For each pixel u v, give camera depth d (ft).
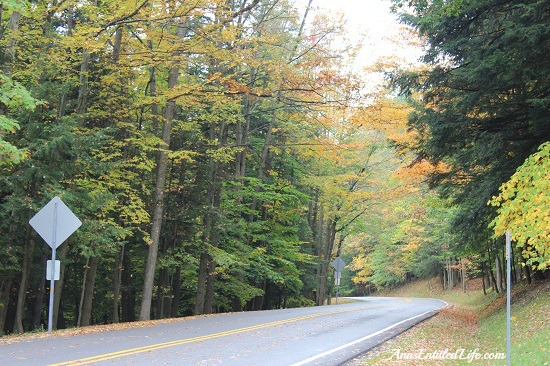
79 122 59.36
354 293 281.33
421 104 58.23
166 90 55.57
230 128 101.81
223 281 94.17
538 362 28.86
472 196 62.59
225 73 71.67
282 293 130.52
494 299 104.73
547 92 49.85
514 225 31.09
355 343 40.34
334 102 55.72
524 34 42.75
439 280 216.33
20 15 54.13
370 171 110.01
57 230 39.50
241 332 44.32
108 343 35.29
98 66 62.18
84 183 56.34
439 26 53.36
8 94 36.42
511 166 55.57
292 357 32.60
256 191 93.09
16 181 51.31
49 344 34.14
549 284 62.54
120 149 66.18
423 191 89.40
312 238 131.54
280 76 54.85
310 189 120.26
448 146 56.24
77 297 90.79
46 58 53.67
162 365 27.96
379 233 165.07
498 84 49.21
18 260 60.13
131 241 79.92
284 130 94.43
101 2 46.88
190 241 78.89
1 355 29.60
